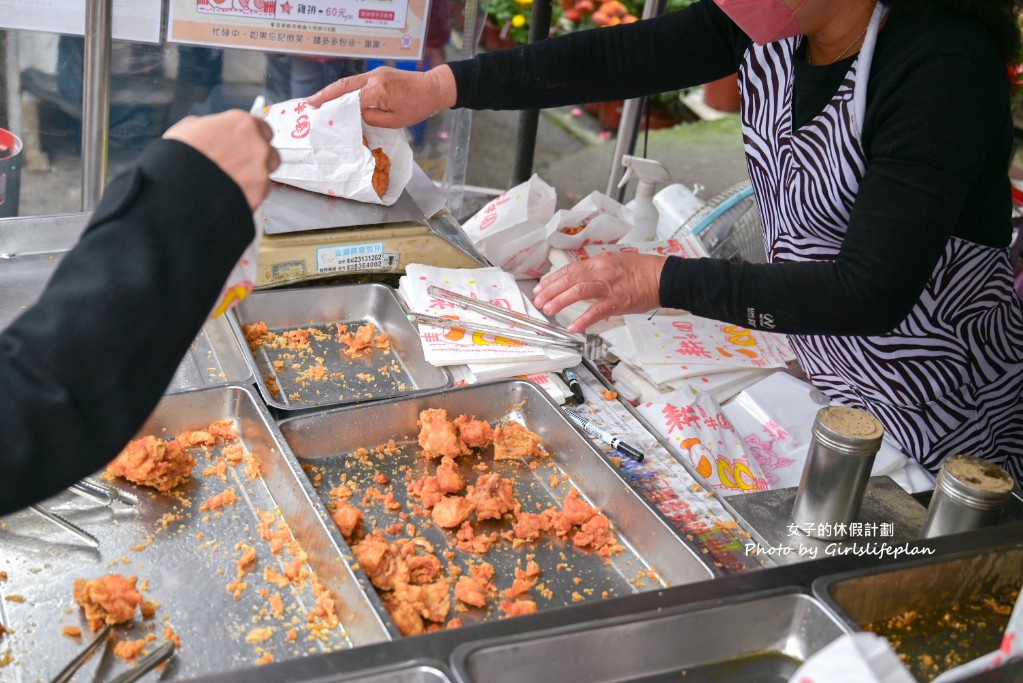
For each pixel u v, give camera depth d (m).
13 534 1.31
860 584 1.22
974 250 1.71
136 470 1.41
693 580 1.34
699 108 5.96
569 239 2.13
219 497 1.44
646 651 1.13
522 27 5.16
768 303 1.51
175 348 0.81
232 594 1.28
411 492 1.52
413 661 0.99
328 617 1.25
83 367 0.76
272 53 2.52
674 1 5.12
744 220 2.48
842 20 1.57
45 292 0.78
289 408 1.56
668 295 1.57
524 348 1.77
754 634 1.18
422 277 1.92
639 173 2.38
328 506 1.46
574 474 1.59
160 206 0.80
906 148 1.44
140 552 1.32
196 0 2.33
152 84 2.48
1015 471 1.90
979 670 1.01
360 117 1.91
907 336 1.80
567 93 2.03
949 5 1.47
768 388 1.82
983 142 1.44
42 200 2.62
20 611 1.20
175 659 1.16
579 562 1.42
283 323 1.93
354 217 1.95
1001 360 1.83
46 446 0.76
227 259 0.83
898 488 1.54
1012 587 1.35
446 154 2.93
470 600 1.31
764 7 1.52
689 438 1.63
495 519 1.49
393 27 2.56
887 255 1.44
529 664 1.06
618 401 1.74
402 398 1.63
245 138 0.85
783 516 1.46
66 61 2.41
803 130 1.70
